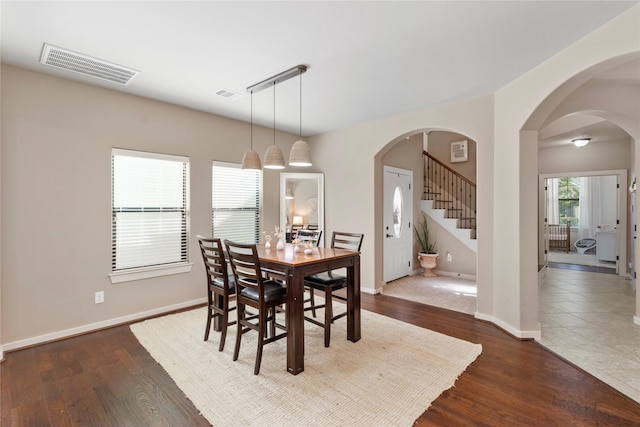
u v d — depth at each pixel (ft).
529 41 7.94
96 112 10.62
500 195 10.92
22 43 7.94
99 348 9.20
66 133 10.02
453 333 10.34
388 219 17.65
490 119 11.42
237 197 14.92
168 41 7.90
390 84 10.66
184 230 12.99
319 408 6.45
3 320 8.95
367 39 7.86
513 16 6.91
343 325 11.12
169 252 12.53
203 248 9.80
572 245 30.76
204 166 13.53
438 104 12.67
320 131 17.13
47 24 7.12
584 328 10.82
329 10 6.66
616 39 6.95
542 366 8.15
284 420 6.09
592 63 7.50
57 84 9.86
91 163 10.52
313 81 10.42
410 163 19.90
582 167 21.15
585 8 6.63
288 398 6.79
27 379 7.55
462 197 21.83
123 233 11.38
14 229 9.11
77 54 8.52
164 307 12.28
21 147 9.21
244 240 15.19
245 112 13.64
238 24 7.16
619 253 19.69
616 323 11.30
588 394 6.91
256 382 7.42
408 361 8.41
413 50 8.39
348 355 8.77
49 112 9.70
